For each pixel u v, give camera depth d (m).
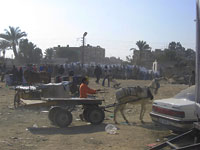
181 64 50.38
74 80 17.56
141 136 8.64
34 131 9.06
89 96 12.49
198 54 6.04
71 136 8.51
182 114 7.68
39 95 13.82
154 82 10.88
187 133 6.45
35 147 7.33
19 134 8.62
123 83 29.34
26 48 65.62
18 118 11.11
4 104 14.38
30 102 10.73
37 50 67.88
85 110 10.30
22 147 7.29
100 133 8.92
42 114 12.03
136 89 10.59
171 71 44.66
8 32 55.78
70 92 16.80
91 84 26.17
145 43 63.28
